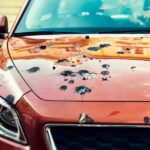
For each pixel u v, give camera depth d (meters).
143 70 2.84
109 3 4.02
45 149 2.53
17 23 3.97
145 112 2.46
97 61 2.98
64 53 3.16
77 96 2.59
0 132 2.66
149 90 2.61
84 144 2.48
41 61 3.06
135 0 4.01
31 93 2.69
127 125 2.44
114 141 2.47
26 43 3.54
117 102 2.52
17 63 3.10
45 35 3.74
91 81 2.71
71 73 2.83
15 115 2.63
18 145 2.59
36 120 2.55
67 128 2.50
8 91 2.75
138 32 3.68
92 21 3.85
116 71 2.83
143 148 2.45
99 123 2.46
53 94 2.65
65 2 4.10
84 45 3.32
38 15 4.02
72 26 3.82
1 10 15.52
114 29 3.73
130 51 3.15
